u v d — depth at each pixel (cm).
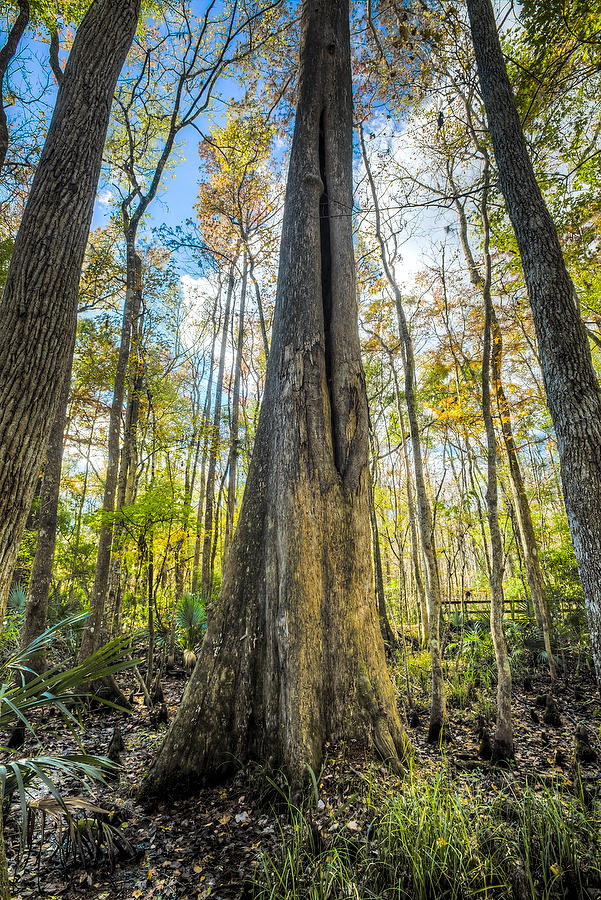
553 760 436
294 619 384
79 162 272
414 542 1170
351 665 399
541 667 859
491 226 809
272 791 334
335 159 562
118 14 312
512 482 866
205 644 421
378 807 304
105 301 1166
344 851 265
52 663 671
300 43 624
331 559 423
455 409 832
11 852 290
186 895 251
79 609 957
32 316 235
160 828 318
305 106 573
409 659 840
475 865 252
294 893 231
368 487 470
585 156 720
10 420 218
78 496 1557
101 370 1172
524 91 636
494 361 802
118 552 718
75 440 1619
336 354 500
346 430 474
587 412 344
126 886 261
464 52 607
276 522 426
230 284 1445
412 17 641
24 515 219
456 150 725
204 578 1194
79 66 292
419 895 234
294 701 360
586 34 588
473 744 490
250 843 292
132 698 666
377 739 374
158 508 635
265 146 1085
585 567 328
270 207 1230
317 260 516
